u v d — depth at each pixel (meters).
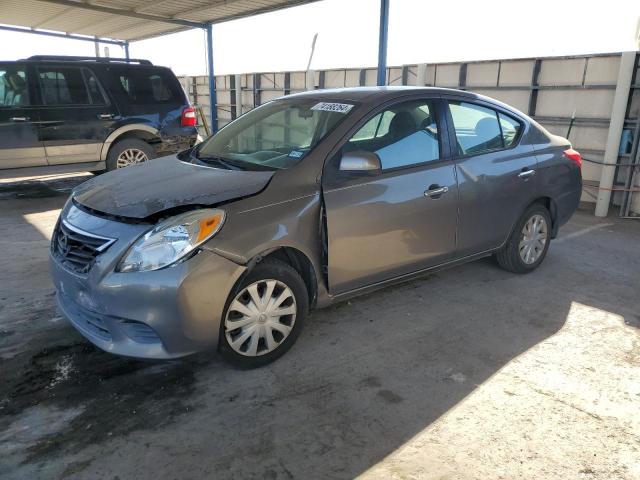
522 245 4.60
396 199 3.49
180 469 2.32
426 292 4.30
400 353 3.34
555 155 4.64
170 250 2.69
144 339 2.80
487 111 4.23
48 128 7.16
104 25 15.12
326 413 2.73
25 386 2.92
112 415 2.68
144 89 7.94
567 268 4.96
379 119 3.56
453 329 3.67
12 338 3.44
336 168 3.30
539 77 7.96
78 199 3.28
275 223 2.99
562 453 2.45
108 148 7.68
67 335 3.49
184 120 8.30
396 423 2.66
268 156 3.52
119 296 2.68
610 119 7.15
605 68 7.24
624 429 2.63
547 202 4.73
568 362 3.26
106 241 2.80
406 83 10.20
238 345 3.01
